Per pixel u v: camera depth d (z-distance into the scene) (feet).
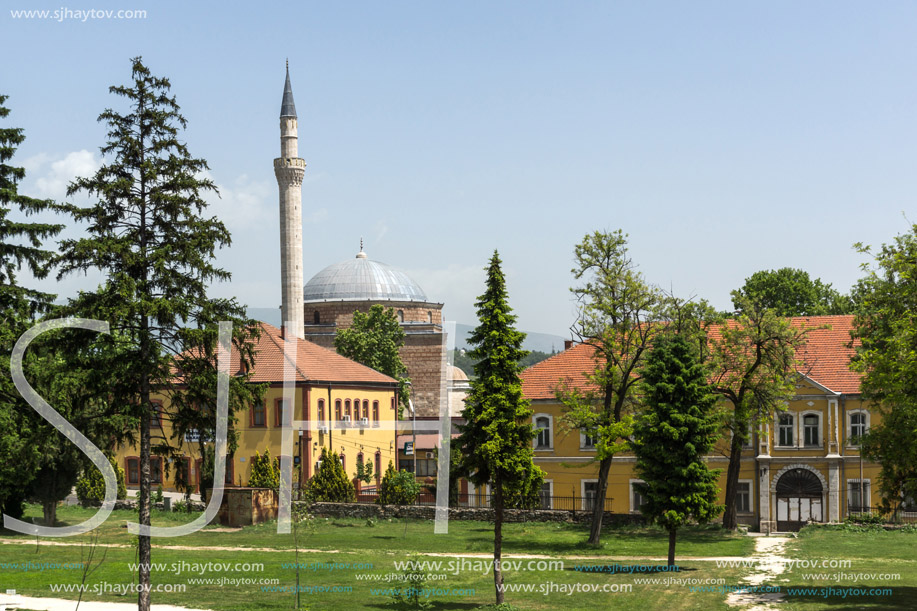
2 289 115.03
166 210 100.22
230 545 143.74
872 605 100.17
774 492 191.01
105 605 99.60
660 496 127.24
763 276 321.93
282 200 320.50
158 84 101.81
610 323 158.10
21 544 143.02
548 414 204.54
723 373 171.83
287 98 321.93
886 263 111.34
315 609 99.66
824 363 196.34
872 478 186.19
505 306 109.60
